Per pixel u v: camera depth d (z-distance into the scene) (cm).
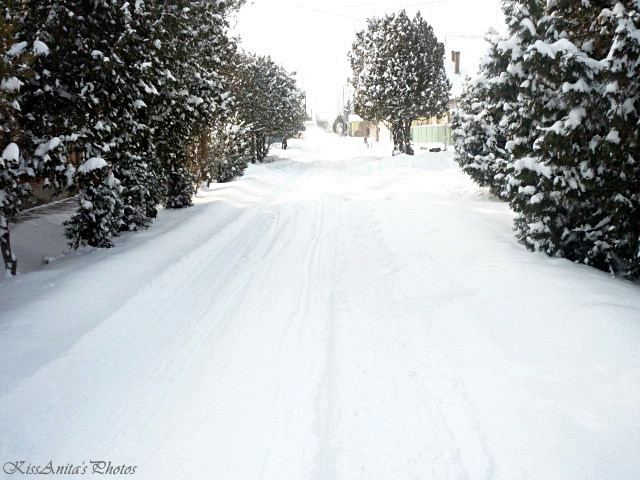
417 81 2934
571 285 610
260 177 2400
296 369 499
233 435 392
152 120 1112
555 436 361
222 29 1619
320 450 372
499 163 988
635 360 421
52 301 660
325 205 1530
